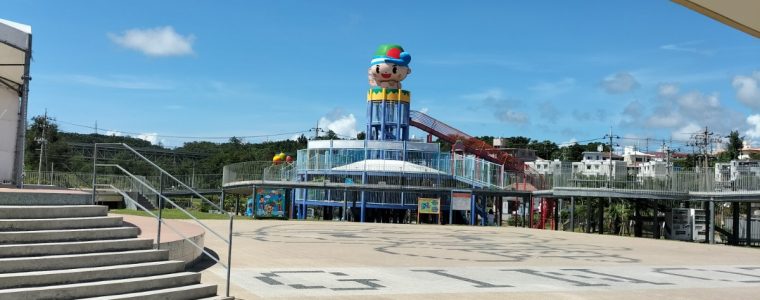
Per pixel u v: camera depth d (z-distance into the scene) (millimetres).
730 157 101938
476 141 56250
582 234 39344
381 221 51281
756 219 45344
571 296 12812
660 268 19250
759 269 20203
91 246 9609
